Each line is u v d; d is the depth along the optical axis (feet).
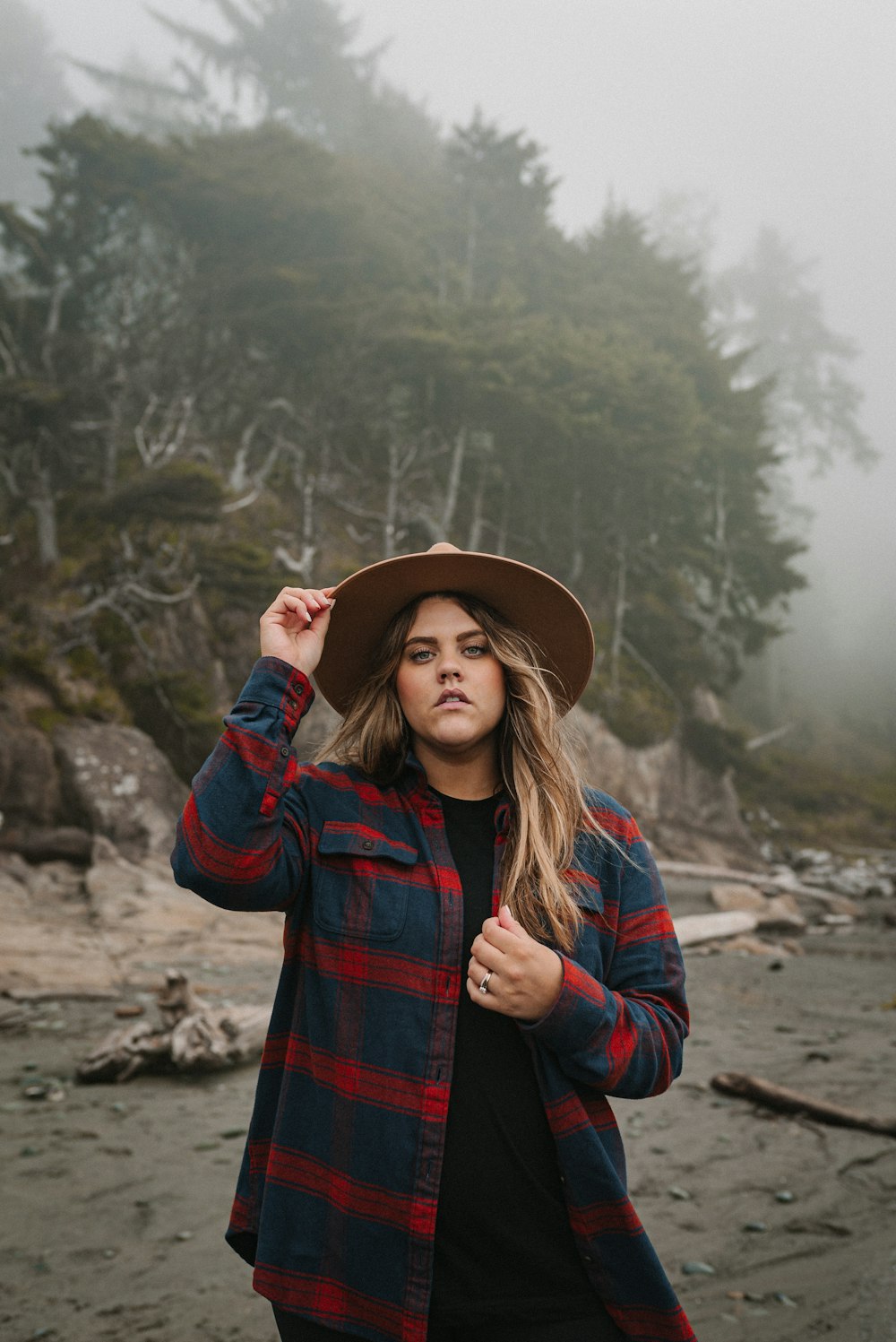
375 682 5.46
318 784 5.13
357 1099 4.40
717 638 107.65
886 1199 12.72
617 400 96.78
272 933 41.78
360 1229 4.25
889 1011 28.27
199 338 89.40
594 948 4.81
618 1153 4.66
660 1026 4.62
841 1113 16.39
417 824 4.95
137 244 88.99
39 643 64.28
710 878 73.92
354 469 93.35
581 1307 4.37
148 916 42.11
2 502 74.13
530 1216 4.42
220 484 69.77
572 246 129.90
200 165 90.17
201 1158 14.29
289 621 5.16
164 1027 20.15
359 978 4.57
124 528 73.15
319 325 91.86
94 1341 8.88
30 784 56.49
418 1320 4.12
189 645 71.87
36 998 27.20
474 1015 4.60
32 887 48.21
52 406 70.74
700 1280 10.28
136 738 61.93
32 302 83.51
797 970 37.91
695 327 130.62
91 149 86.28
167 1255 10.89
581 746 5.90
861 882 85.51
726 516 114.32
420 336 89.10
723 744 96.48
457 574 5.35
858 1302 9.49
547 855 4.79
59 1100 17.39
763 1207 12.51
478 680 5.17
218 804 4.48
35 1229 11.60
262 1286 4.32
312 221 95.81
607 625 99.66
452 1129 4.44
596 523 104.83
